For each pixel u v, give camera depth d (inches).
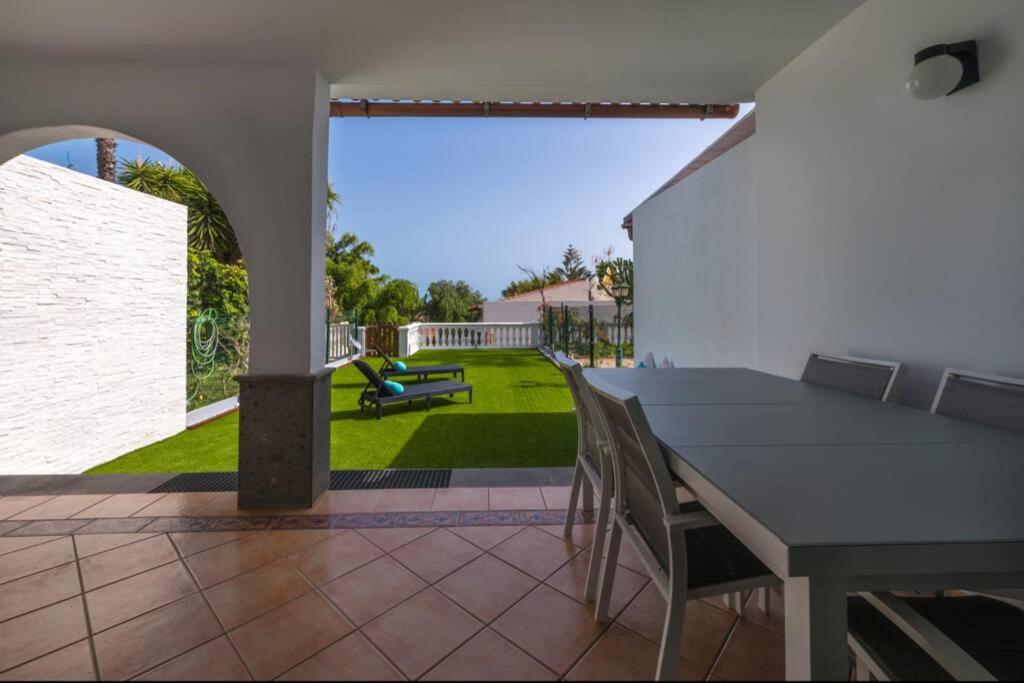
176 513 115.7
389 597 81.4
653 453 53.4
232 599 80.8
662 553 57.6
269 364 120.0
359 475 142.2
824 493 44.1
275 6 98.4
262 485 117.9
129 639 70.9
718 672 64.3
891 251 101.0
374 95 143.9
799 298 131.0
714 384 105.6
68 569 90.3
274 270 119.3
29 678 63.3
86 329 171.8
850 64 110.3
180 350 218.1
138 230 195.8
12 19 99.4
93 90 115.6
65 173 165.2
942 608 51.4
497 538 102.4
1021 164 76.5
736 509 42.2
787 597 39.3
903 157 97.7
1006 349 79.0
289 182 118.9
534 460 161.5
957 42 84.9
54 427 159.9
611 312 470.3
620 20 107.8
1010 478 47.7
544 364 444.1
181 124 117.3
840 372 102.9
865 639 47.4
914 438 62.1
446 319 1196.5
